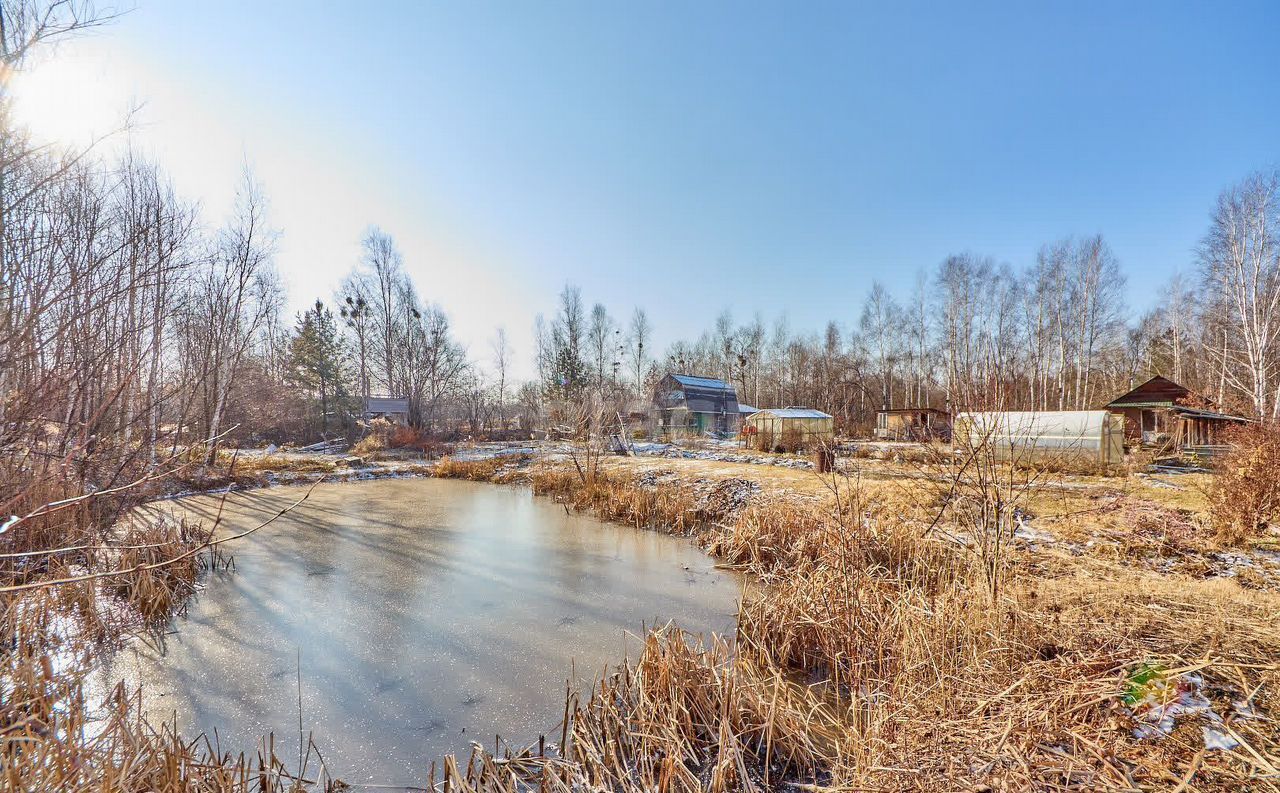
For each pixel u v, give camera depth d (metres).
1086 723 2.29
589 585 6.39
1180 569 5.39
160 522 7.48
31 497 3.87
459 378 36.97
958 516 5.32
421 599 5.91
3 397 3.50
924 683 3.10
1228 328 20.33
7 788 1.94
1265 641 2.94
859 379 34.62
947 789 2.08
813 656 4.33
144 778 2.27
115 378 4.67
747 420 22.36
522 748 3.21
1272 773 1.83
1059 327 25.92
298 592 6.14
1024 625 3.38
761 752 3.08
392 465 18.70
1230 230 19.02
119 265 4.07
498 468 17.05
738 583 6.46
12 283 3.58
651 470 13.63
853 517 5.37
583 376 38.84
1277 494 6.34
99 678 4.08
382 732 3.40
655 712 3.11
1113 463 11.58
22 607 3.99
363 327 31.58
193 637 4.89
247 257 14.92
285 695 3.86
